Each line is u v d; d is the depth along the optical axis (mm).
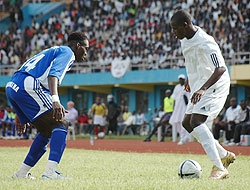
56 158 17656
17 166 24312
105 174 20844
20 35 118812
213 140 18688
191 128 20031
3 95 116250
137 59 99125
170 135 79938
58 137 17656
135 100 106688
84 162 28250
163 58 95625
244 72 85312
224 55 89375
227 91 19250
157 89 104250
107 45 106875
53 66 17453
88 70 102375
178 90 55156
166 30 102500
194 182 16469
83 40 19078
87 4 122188
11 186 15070
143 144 56375
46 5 129000
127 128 95625
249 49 89000
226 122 58906
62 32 115875
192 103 19625
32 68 18000
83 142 63188
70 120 75812
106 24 115062
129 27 111500
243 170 23453
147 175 20562
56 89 17188
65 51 18094
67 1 130000
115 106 93062
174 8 105312
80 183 15781
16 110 18656
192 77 19594
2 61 112562
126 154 37344
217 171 18516
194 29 19094
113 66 98062
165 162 28531
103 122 78500
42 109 17828
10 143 58531
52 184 15461
